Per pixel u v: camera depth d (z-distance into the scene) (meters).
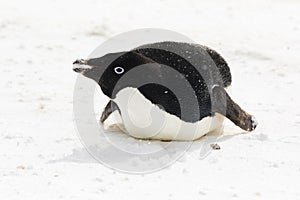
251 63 32.75
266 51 34.81
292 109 25.70
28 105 25.88
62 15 42.50
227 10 44.28
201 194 17.23
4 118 24.19
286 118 24.50
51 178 18.25
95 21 41.03
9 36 37.44
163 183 18.06
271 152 20.81
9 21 40.56
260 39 37.22
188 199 16.88
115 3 46.44
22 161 19.78
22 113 24.84
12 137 22.03
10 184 17.80
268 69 31.75
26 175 18.52
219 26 40.09
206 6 45.53
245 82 29.61
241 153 20.62
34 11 43.41
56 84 28.95
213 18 42.06
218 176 18.70
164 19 41.81
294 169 19.41
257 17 42.28
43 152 20.62
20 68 31.39
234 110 22.12
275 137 22.28
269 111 25.41
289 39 37.28
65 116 24.52
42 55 33.84
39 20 41.09
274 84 29.31
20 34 37.88
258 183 18.22
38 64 32.19
